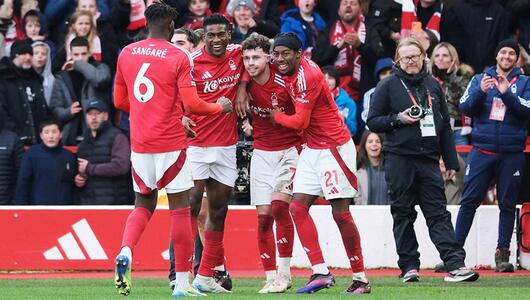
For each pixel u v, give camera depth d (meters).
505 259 35.03
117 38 42.91
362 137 38.56
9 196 39.47
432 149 30.75
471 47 43.16
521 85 34.03
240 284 30.86
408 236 31.06
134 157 24.64
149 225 35.72
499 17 43.06
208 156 27.67
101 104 38.84
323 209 36.41
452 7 43.41
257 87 27.42
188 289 25.00
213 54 27.47
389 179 31.05
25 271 35.66
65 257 35.81
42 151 38.62
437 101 30.97
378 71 41.75
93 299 24.34
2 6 42.91
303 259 36.44
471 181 34.19
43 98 41.09
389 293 26.30
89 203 38.72
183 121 26.25
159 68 24.38
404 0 42.62
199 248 30.31
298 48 25.83
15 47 40.72
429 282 30.66
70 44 41.53
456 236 34.44
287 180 27.66
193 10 42.25
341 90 40.75
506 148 34.00
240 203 37.97
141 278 32.91
